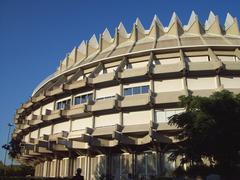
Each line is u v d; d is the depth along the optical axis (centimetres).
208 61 4166
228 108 2345
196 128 2341
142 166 3897
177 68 4047
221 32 5094
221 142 2253
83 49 5728
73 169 4544
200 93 3828
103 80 4331
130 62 4647
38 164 6359
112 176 3916
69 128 4500
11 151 5316
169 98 3869
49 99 5169
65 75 5241
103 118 4238
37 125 5134
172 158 2700
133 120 4041
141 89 4231
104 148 4112
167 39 4925
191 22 5234
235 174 2361
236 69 3997
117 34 5275
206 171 2491
